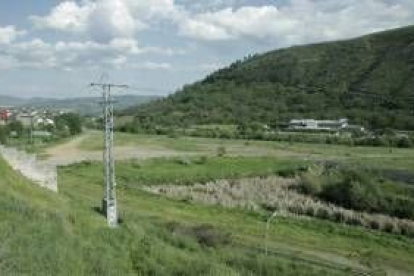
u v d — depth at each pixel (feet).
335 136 532.32
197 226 147.43
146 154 382.83
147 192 236.02
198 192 257.55
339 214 213.05
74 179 247.50
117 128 609.01
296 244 154.51
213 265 100.22
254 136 547.90
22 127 481.05
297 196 253.65
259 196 250.57
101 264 78.95
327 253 147.84
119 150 411.34
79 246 82.84
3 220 79.77
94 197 190.39
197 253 115.34
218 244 134.00
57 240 79.51
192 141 504.43
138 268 88.43
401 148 484.33
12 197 96.78
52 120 597.52
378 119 611.88
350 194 239.71
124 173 293.02
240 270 110.93
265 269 116.26
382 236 177.88
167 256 98.32
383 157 414.82
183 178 296.71
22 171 139.03
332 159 393.91
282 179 305.32
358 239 170.81
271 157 387.14
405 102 651.66
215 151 413.80
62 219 92.89
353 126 607.78
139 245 100.37
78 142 470.39
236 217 191.21
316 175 277.03
